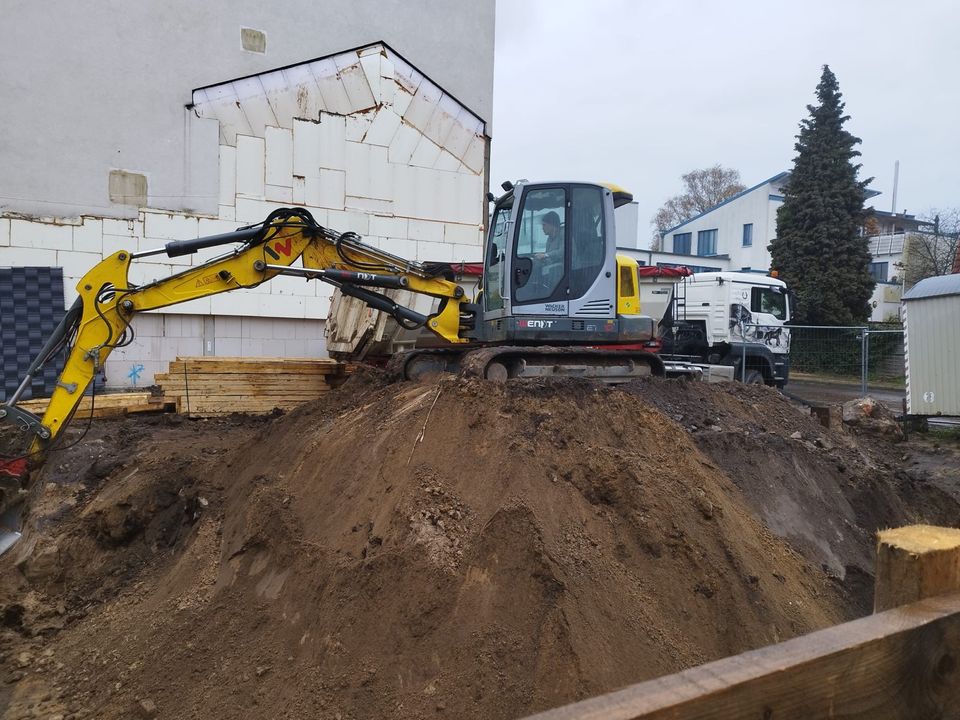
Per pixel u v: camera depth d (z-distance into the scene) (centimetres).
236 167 1276
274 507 533
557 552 412
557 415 540
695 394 784
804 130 2620
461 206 1491
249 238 689
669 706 122
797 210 2598
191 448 771
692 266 3014
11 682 475
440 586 412
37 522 668
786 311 1653
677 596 441
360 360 1049
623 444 555
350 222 1372
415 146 1434
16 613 564
